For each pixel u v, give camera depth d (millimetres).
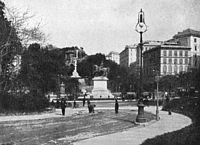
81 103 62688
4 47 39750
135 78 119750
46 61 49312
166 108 44094
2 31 40906
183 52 111812
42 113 37094
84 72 141625
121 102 66812
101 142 15141
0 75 39781
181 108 39156
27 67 42281
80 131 19859
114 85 119500
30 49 46719
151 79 124125
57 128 21641
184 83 86062
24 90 41188
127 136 17359
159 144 13070
